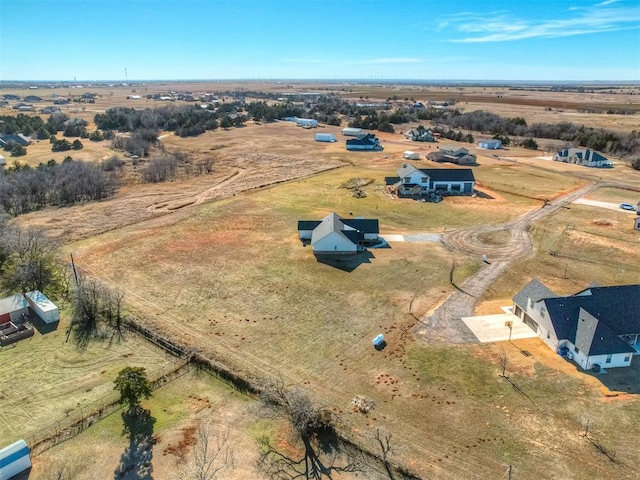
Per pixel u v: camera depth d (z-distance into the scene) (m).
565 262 53.41
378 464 26.22
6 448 25.77
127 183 92.69
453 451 26.88
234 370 34.22
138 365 35.59
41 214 72.06
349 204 76.25
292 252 56.56
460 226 65.94
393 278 49.47
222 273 50.81
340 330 39.75
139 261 54.03
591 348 33.38
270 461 26.39
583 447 27.03
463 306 43.50
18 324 41.38
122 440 28.05
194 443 27.69
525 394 31.44
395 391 31.98
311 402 30.06
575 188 85.88
